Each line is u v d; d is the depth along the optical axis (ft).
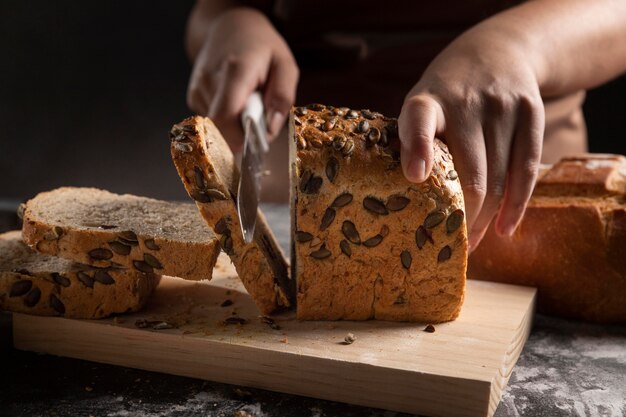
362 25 3.20
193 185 2.10
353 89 3.29
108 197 2.43
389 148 2.11
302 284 2.14
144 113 5.20
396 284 2.14
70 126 5.25
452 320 2.17
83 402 2.00
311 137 2.10
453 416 1.96
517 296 2.32
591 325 2.36
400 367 1.98
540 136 2.24
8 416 1.95
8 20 5.07
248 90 2.81
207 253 2.13
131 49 5.09
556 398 2.03
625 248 2.29
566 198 2.41
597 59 2.55
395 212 2.09
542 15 2.47
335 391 2.02
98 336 2.15
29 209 2.26
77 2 5.02
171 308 2.23
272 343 2.07
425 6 3.12
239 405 2.00
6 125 5.26
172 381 2.09
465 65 2.27
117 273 2.16
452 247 2.10
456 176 2.11
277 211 3.11
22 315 2.18
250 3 3.38
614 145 4.39
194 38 3.40
